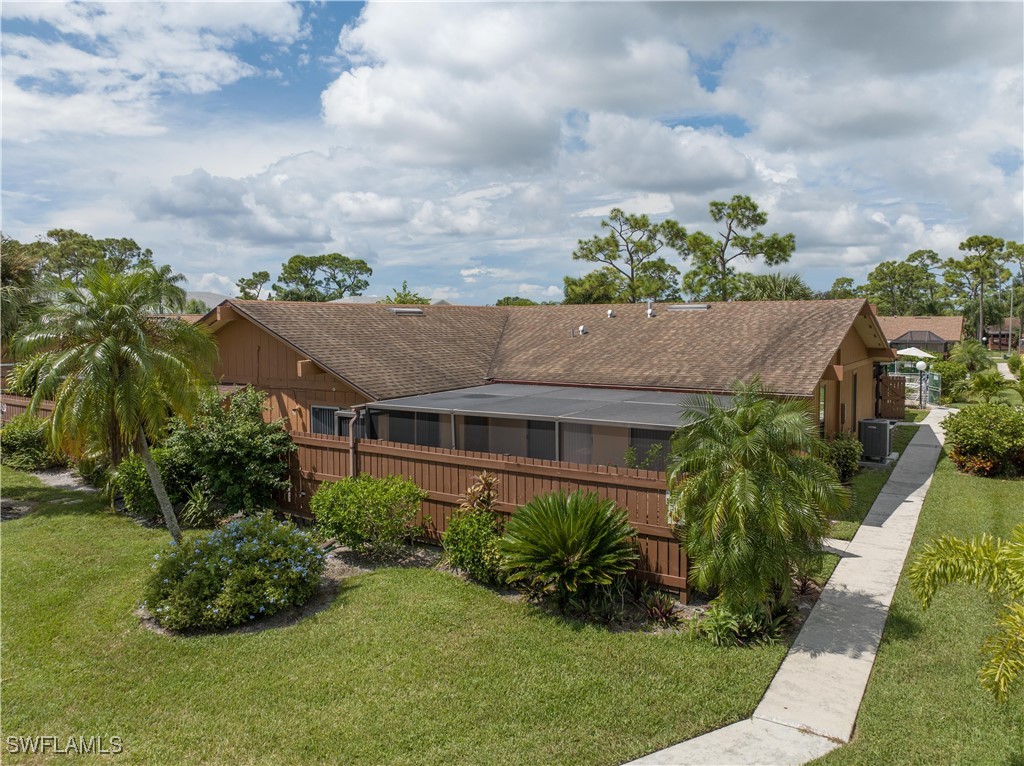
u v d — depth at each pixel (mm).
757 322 21766
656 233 52406
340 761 7117
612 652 9375
